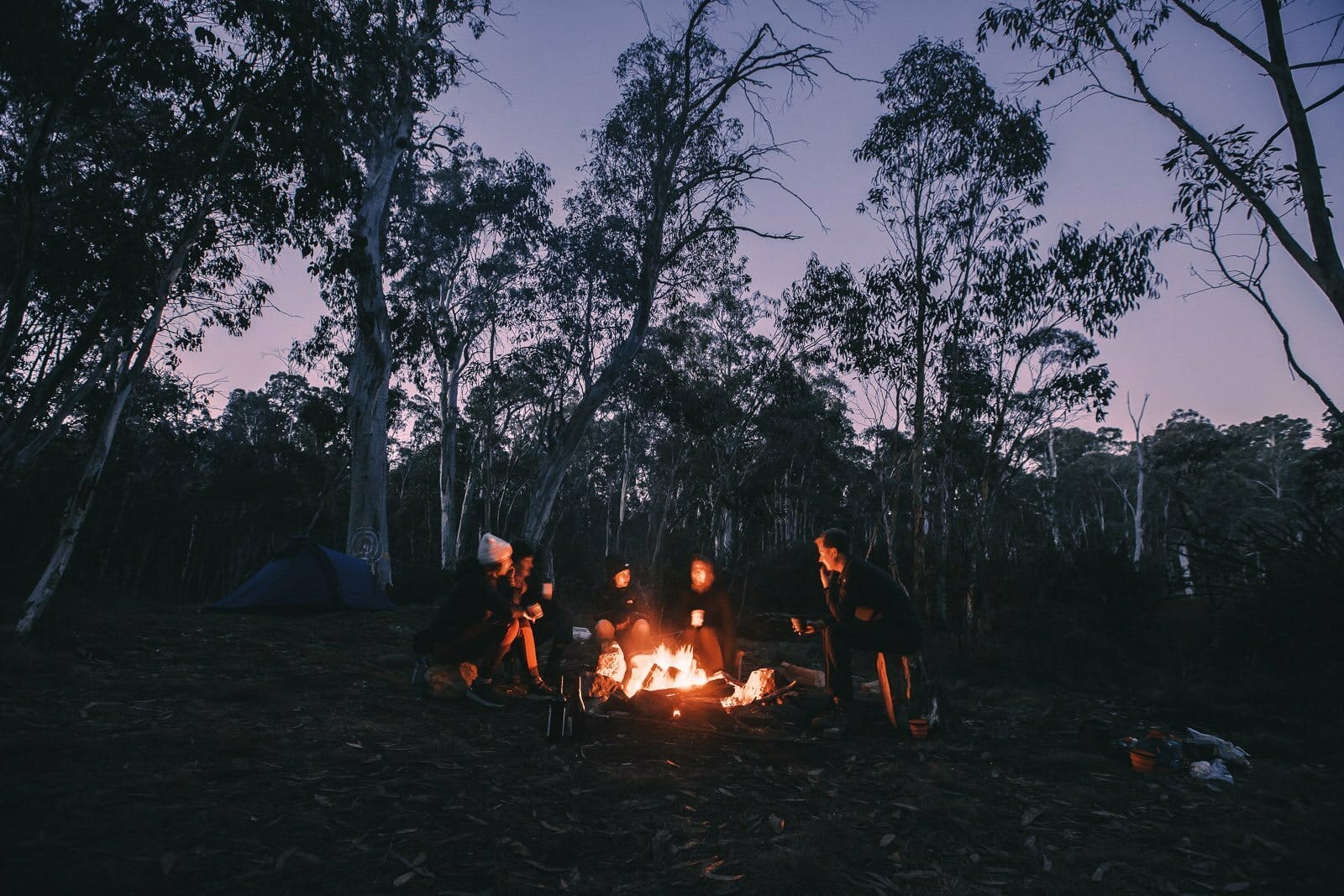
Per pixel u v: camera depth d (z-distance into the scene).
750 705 4.98
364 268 9.63
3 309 8.56
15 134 8.34
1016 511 17.61
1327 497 15.09
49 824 2.45
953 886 2.38
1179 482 35.97
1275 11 6.92
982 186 13.70
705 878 2.37
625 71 18.33
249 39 7.58
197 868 2.22
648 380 20.88
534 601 5.84
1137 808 3.31
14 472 12.13
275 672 5.89
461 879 2.29
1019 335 12.45
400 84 14.39
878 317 13.84
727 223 18.20
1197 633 9.02
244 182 7.92
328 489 28.16
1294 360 10.91
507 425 29.61
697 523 25.16
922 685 4.64
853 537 14.88
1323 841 2.91
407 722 4.36
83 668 5.26
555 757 3.72
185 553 24.64
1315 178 6.73
